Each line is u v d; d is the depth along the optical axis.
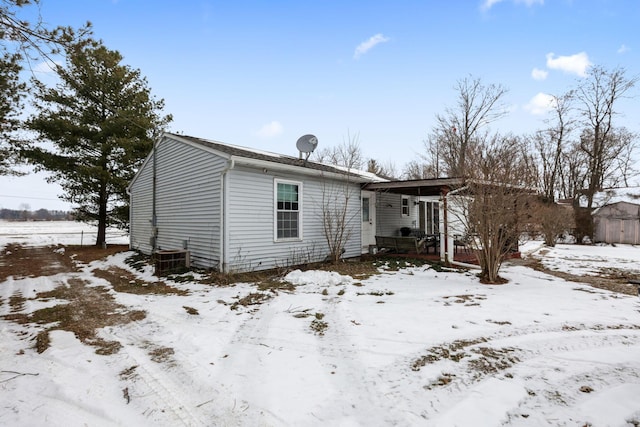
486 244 7.27
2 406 2.52
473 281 7.47
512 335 3.97
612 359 3.32
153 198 11.53
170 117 17.41
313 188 10.05
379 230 13.02
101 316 4.98
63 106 14.95
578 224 18.92
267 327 4.35
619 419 2.32
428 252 12.10
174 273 8.45
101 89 14.68
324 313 4.96
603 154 21.36
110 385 2.85
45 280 8.14
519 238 7.76
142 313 5.12
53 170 14.84
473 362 3.24
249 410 2.45
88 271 9.55
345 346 3.66
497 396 2.61
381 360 3.29
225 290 6.57
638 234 17.80
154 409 2.48
